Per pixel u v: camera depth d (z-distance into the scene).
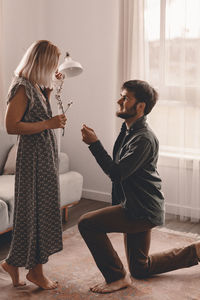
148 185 2.33
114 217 2.32
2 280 2.57
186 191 3.71
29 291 2.44
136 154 2.22
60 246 2.46
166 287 2.49
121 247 3.12
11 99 2.21
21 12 4.23
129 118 2.35
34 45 2.26
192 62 3.53
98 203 4.18
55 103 4.45
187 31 3.50
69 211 3.91
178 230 3.48
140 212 2.30
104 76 4.10
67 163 3.75
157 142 2.36
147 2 3.62
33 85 2.27
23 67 2.26
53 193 2.38
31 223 2.31
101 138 4.21
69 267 2.77
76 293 2.43
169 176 3.83
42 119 2.31
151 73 3.73
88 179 4.35
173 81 3.64
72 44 4.25
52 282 2.51
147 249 2.54
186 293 2.43
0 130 3.68
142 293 2.42
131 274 2.61
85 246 3.12
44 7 4.35
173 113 3.69
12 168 3.57
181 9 3.50
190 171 3.71
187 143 3.65
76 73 2.97
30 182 2.30
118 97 3.88
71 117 4.36
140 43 3.69
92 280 2.59
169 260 2.57
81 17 4.15
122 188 2.31
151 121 3.79
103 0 4.00
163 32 3.61
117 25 3.95
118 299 2.36
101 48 4.08
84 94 4.24
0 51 3.95
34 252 2.34
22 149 2.30
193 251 2.57
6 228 2.95
